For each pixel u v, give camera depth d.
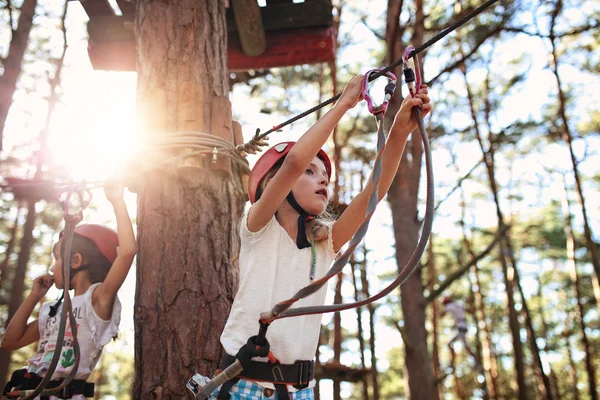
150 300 2.88
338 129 13.62
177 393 2.71
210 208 3.04
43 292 3.63
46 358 3.21
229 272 2.98
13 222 14.42
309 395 2.12
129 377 23.95
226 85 3.47
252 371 2.02
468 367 23.06
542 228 20.30
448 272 21.17
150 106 3.16
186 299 2.87
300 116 2.83
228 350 2.08
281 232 2.20
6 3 7.89
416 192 8.59
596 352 23.27
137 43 3.47
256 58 4.79
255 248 2.19
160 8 3.45
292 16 4.55
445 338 24.36
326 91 13.56
